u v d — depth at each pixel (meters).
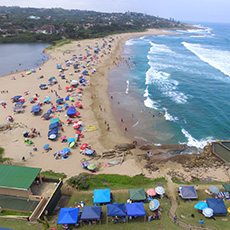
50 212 20.89
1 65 83.81
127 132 37.78
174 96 51.94
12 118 40.75
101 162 29.94
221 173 27.84
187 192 23.11
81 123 38.25
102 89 56.31
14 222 18.50
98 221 19.70
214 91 54.47
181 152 32.41
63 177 26.72
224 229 18.50
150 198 23.05
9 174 21.39
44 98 49.88
